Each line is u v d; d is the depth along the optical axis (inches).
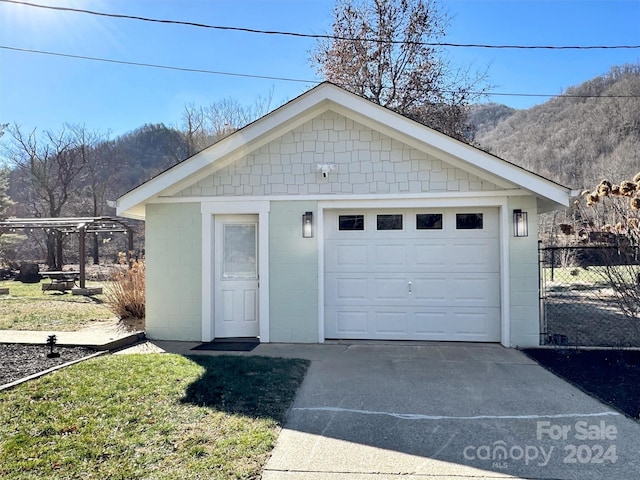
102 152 1549.0
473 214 277.6
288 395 173.9
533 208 263.1
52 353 231.1
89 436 133.2
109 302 377.1
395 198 274.7
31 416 148.3
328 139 279.7
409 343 275.1
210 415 151.8
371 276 284.0
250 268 294.8
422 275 280.5
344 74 664.4
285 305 280.2
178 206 289.4
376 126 275.0
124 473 111.9
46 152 1398.9
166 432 137.3
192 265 287.9
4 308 420.8
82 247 582.9
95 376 193.9
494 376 204.8
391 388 186.9
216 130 1218.0
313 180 280.1
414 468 118.8
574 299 472.4
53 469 113.7
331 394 178.9
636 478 114.2
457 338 277.0
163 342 283.0
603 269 254.8
